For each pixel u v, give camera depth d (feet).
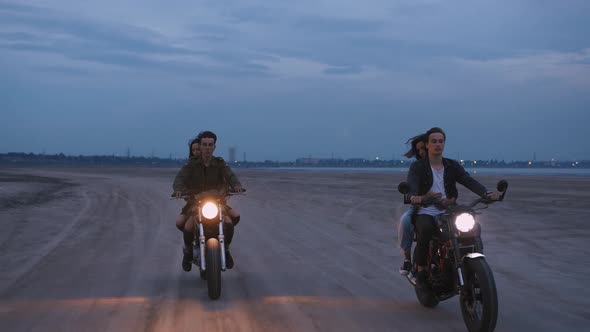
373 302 18.84
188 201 21.75
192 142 25.09
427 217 17.17
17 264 25.26
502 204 55.21
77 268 24.43
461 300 15.80
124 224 40.65
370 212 49.70
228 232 21.02
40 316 16.88
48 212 47.85
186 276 22.90
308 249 30.04
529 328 15.85
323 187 94.27
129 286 21.02
